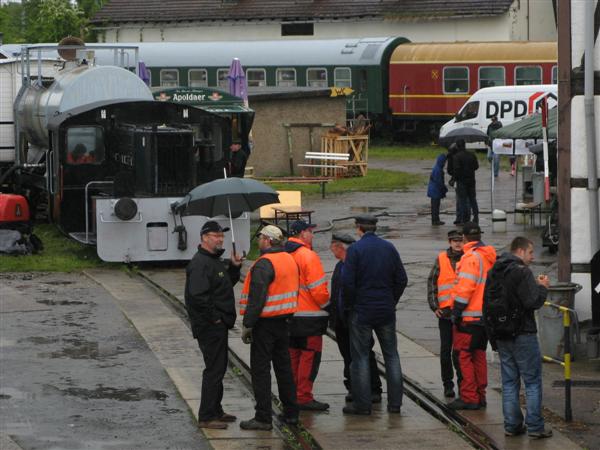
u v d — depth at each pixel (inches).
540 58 2743.6
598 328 754.2
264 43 3048.7
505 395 606.2
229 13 3735.2
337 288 659.4
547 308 764.6
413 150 2812.5
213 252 624.7
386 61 2910.9
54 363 773.9
